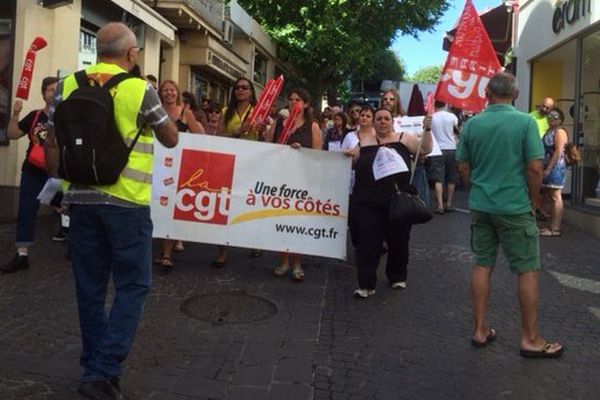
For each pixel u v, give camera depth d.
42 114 6.24
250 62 22.28
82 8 10.82
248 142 6.50
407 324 5.26
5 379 3.92
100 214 3.62
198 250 7.50
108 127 3.51
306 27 25.02
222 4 17.94
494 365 4.51
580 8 10.29
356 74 27.97
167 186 6.49
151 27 12.47
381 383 4.16
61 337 4.64
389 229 6.08
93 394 3.61
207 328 5.00
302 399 3.88
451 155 10.83
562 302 5.96
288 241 6.46
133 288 3.72
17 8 9.01
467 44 5.92
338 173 6.42
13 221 8.90
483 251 4.85
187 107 6.99
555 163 8.99
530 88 13.45
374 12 25.58
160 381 4.04
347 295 6.02
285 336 4.89
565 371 4.43
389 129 6.00
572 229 9.83
